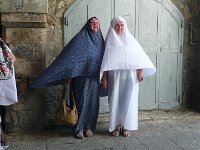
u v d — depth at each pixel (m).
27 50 4.32
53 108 4.89
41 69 4.38
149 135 4.27
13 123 4.40
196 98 5.48
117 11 5.02
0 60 3.37
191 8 5.34
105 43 4.16
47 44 4.82
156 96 5.36
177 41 5.33
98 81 4.20
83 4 4.88
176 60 5.37
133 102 4.18
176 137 4.17
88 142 4.02
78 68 4.02
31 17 4.26
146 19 5.15
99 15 4.96
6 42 4.26
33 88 4.38
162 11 5.20
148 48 5.23
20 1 4.20
